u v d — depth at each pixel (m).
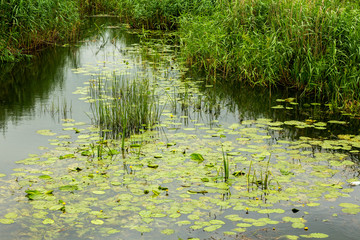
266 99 7.34
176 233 3.47
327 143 5.34
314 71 7.49
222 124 6.11
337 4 8.48
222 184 4.23
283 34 8.29
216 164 4.71
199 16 11.14
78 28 13.12
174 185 4.25
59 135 5.57
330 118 6.42
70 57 10.17
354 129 5.94
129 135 5.65
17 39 10.30
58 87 7.78
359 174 4.54
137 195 4.03
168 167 4.61
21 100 7.07
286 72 8.15
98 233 3.43
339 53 7.57
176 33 12.39
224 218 3.69
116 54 10.52
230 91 7.80
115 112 6.41
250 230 3.54
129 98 6.72
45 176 4.34
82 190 4.10
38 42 11.05
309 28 7.96
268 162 4.62
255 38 8.66
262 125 6.04
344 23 7.87
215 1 11.80
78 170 4.53
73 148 5.12
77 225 3.54
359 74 7.08
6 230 3.45
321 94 7.55
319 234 3.42
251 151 5.02
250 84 8.23
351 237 3.42
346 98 7.00
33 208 3.78
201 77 8.70
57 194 4.02
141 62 9.71
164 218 3.67
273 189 4.18
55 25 11.75
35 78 8.41
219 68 9.33
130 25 14.30
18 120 6.13
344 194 4.07
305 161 4.85
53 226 3.52
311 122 6.20
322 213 3.80
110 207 3.81
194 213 3.74
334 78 7.36
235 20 9.31
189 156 4.92
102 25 14.07
